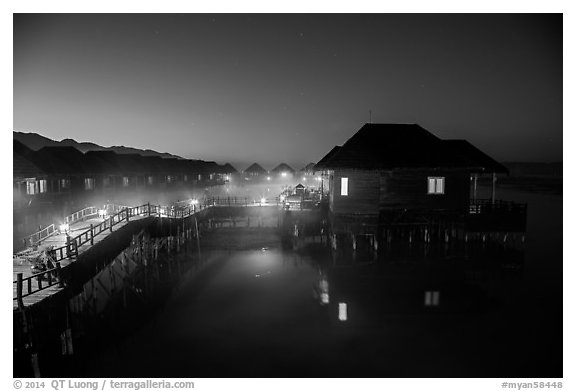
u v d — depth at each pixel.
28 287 13.09
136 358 14.28
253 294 20.42
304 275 23.38
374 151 25.80
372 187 24.72
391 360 13.67
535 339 15.01
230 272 24.41
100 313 18.34
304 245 31.25
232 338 15.66
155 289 21.66
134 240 25.36
